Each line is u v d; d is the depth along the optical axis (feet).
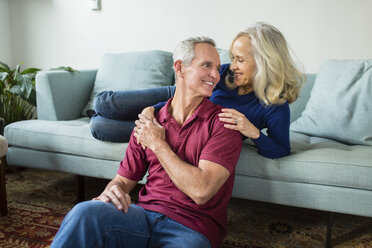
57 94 7.87
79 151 6.34
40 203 6.80
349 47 8.20
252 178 5.40
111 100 5.59
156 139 3.69
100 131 5.93
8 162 7.13
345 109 6.58
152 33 9.76
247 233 5.81
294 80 4.90
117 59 8.76
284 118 4.92
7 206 6.62
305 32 8.43
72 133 6.48
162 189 3.92
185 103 3.90
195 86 3.72
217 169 3.56
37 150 6.82
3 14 10.82
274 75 4.71
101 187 7.75
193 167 3.53
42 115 7.94
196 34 9.37
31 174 8.50
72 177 8.37
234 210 6.73
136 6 9.76
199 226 3.63
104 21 10.14
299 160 5.10
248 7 8.77
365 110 6.42
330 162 4.94
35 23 10.87
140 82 8.22
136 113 5.67
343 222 6.27
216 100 5.21
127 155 4.16
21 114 9.48
